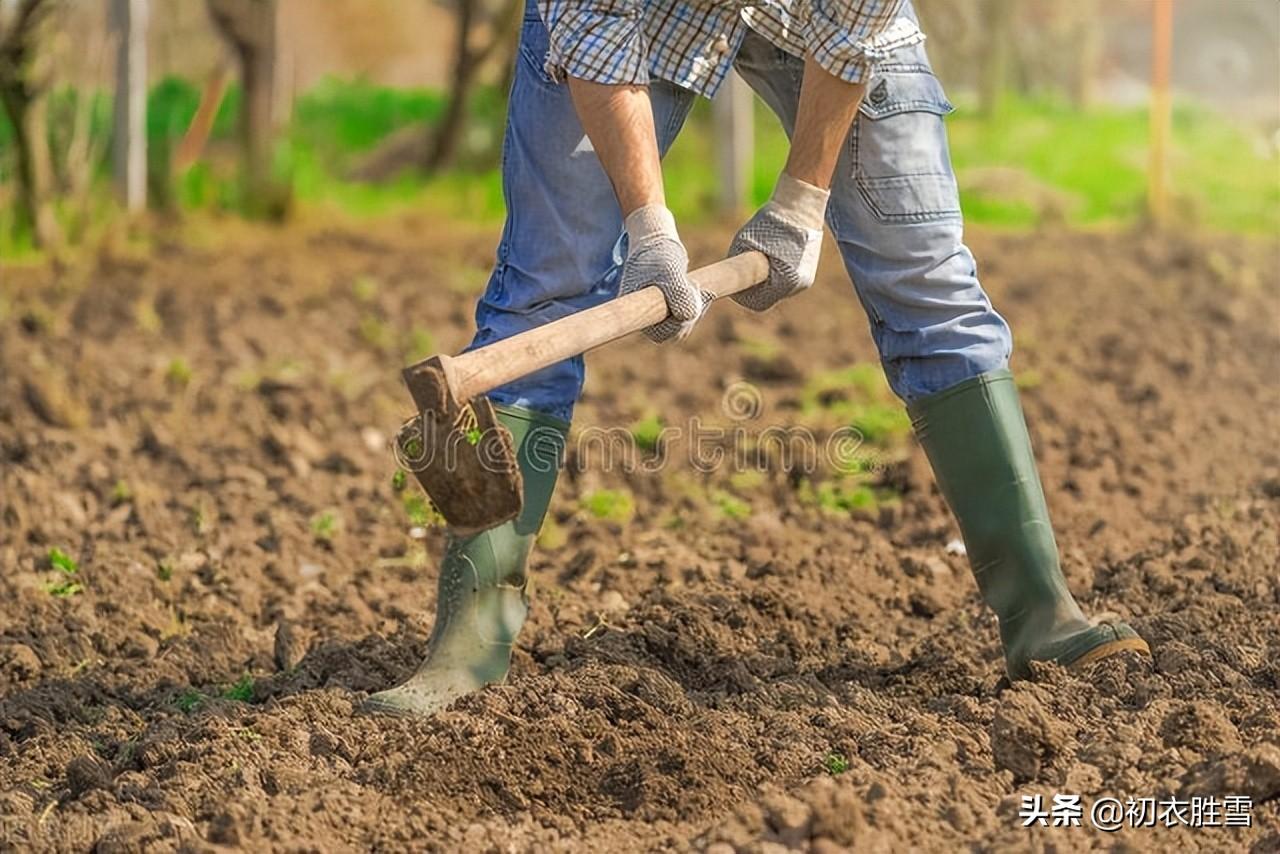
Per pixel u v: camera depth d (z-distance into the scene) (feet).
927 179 28.37
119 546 42.27
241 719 28.40
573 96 26.53
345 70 130.72
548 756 25.64
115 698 32.55
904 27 28.04
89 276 67.51
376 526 43.86
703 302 26.03
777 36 27.71
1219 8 108.06
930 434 29.07
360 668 31.55
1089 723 26.63
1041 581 28.71
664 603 35.42
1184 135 98.84
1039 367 57.00
